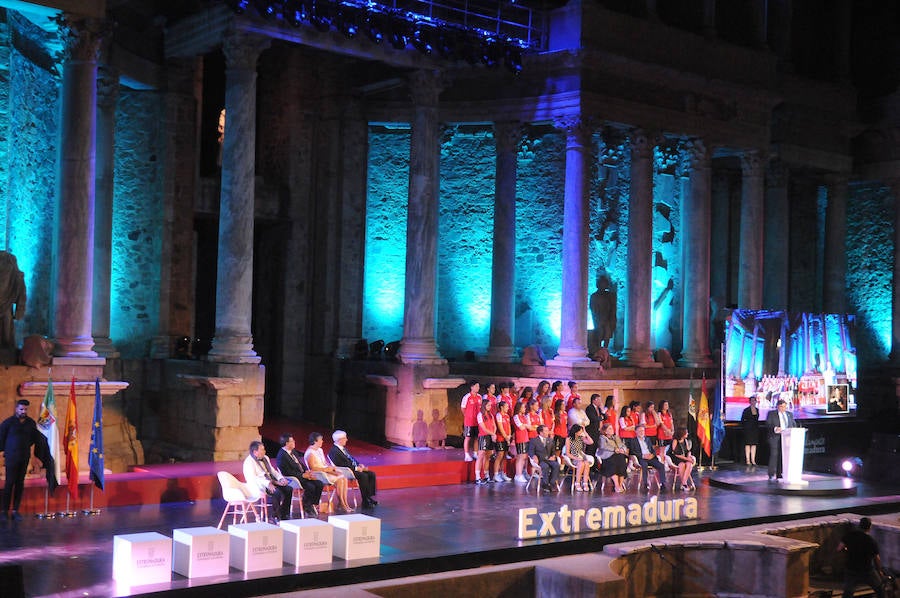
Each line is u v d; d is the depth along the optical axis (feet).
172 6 81.97
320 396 94.79
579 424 74.74
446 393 85.05
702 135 99.45
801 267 119.44
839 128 113.39
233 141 75.36
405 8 81.20
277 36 76.33
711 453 87.71
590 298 100.01
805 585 57.82
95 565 48.06
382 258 99.25
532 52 90.94
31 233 73.26
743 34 105.40
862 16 118.01
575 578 50.19
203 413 74.74
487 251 99.96
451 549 53.93
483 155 99.81
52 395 58.44
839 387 99.19
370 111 97.81
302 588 47.93
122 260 83.56
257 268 100.42
